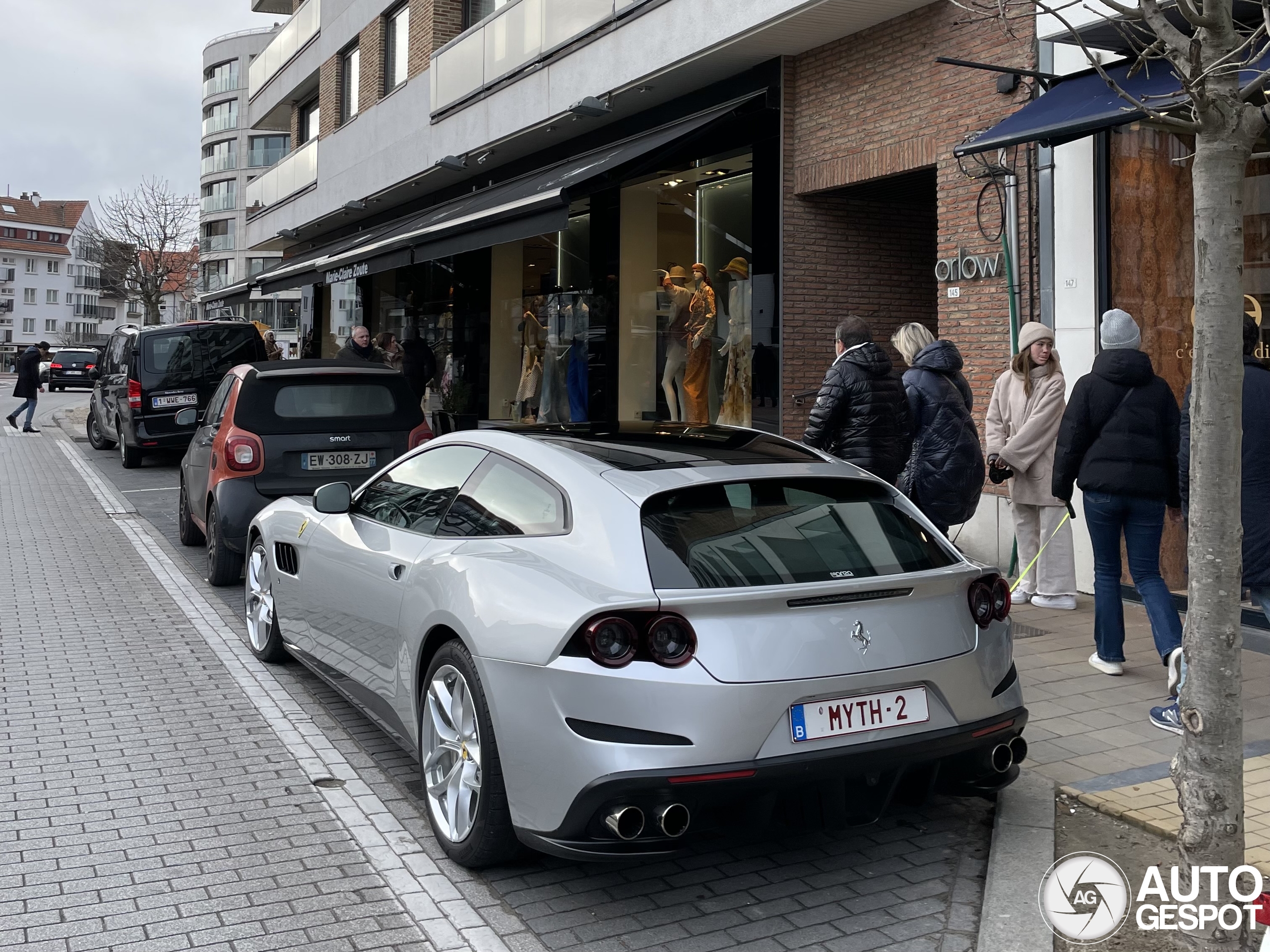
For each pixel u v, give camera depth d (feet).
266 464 27.07
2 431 78.64
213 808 14.47
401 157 63.77
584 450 13.88
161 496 45.83
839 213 38.52
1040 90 28.89
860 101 35.29
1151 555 18.95
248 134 267.59
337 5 76.69
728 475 12.98
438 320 69.21
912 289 39.88
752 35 35.53
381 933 11.27
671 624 11.07
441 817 13.17
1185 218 26.09
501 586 12.43
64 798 14.71
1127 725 17.61
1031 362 25.84
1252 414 17.30
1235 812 10.44
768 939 11.29
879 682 11.63
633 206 46.62
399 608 14.64
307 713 18.47
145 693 19.49
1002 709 12.62
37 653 22.00
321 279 60.70
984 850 13.52
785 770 11.04
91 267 441.68
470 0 61.57
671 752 10.89
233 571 28.02
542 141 51.67
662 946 11.11
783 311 37.83
